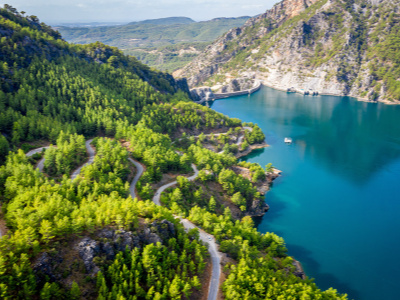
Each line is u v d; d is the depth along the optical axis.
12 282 70.81
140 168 162.38
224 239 118.25
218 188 176.50
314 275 127.62
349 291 120.62
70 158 148.25
